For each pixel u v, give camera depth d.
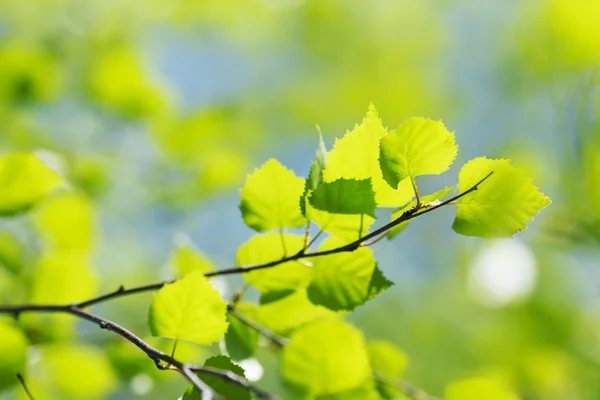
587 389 2.01
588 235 1.64
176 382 2.42
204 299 0.88
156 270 2.42
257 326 0.94
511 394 1.00
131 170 1.81
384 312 2.97
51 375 1.08
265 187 0.91
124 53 1.81
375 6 3.06
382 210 2.19
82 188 1.66
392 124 3.19
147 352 0.86
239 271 0.90
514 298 1.83
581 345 2.00
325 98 3.21
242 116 2.28
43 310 0.92
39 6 1.90
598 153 1.66
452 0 3.03
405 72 3.17
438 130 0.86
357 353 0.95
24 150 1.60
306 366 0.95
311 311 0.95
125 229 2.29
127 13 2.15
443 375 2.58
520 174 0.85
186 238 1.01
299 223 0.92
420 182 3.00
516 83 2.45
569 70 1.90
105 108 1.76
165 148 1.78
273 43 3.03
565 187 1.71
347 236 0.89
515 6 2.54
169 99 1.80
